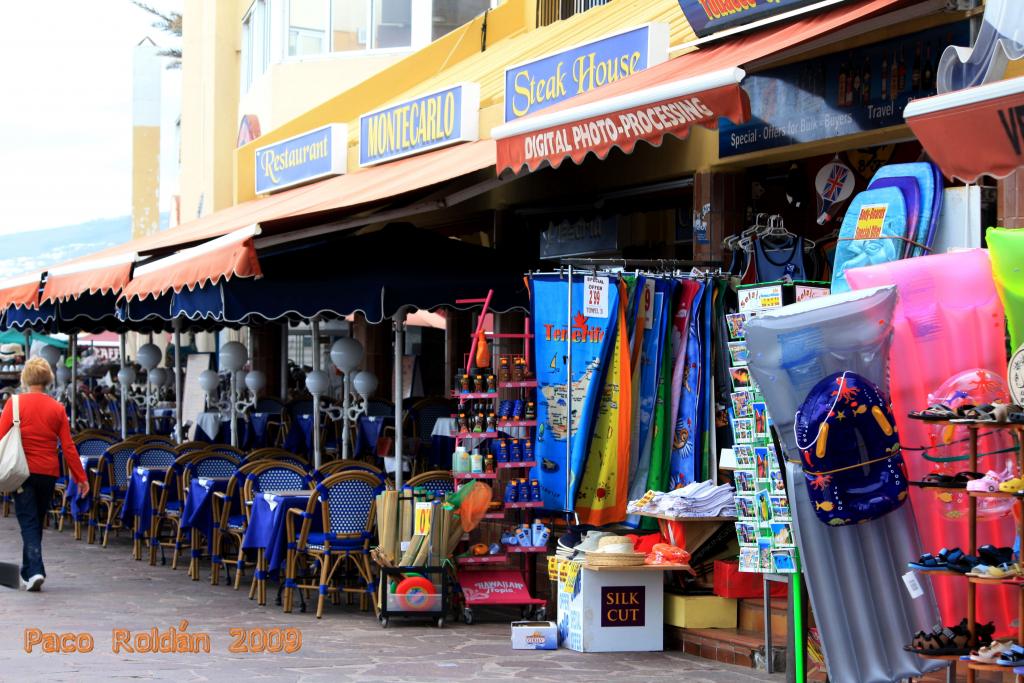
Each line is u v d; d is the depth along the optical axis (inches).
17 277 621.3
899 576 272.5
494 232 561.9
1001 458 270.7
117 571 503.8
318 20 879.7
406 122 612.4
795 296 341.7
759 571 301.0
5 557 522.9
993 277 265.3
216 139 1042.7
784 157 406.9
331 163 687.7
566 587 361.4
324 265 461.4
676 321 400.5
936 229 317.1
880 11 322.7
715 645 343.0
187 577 492.1
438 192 508.7
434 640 367.2
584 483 394.9
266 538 423.2
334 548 405.7
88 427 853.8
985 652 239.6
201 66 1205.1
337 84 868.0
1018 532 246.1
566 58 493.4
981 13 325.1
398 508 397.4
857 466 265.0
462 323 769.6
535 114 378.9
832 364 267.0
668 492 394.9
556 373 397.1
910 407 276.5
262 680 306.5
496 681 310.5
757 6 383.6
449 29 818.8
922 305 278.1
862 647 270.1
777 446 283.7
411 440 593.0
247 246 405.4
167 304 550.6
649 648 355.3
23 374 450.6
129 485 542.0
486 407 401.4
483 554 402.0
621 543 352.8
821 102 380.2
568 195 516.7
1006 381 270.8
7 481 435.8
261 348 945.5
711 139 431.5
